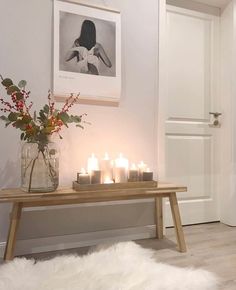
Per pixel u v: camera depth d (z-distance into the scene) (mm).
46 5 1860
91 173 1761
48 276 1440
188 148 2518
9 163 1784
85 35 1956
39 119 1683
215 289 1355
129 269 1534
